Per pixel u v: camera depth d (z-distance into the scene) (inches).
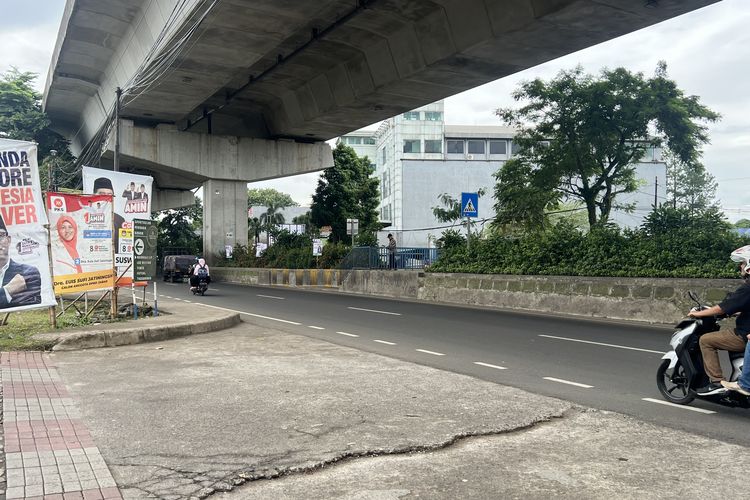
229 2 785.6
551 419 232.2
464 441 205.2
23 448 190.2
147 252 554.6
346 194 1945.1
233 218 1633.9
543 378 311.7
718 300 541.3
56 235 486.0
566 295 676.1
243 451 191.3
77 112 1843.0
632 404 257.6
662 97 918.4
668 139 932.6
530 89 983.0
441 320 597.0
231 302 823.1
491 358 373.1
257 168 1632.6
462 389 281.4
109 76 1339.8
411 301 867.4
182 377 307.9
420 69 914.1
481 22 768.9
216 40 921.5
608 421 230.5
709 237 606.2
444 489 162.9
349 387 284.7
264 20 844.6
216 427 217.0
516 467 179.9
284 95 1384.1
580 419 232.8
